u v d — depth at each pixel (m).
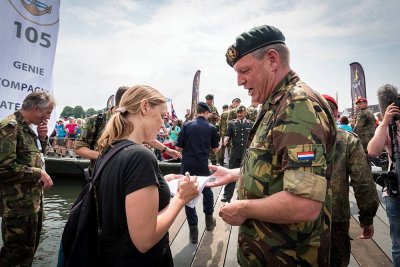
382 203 4.77
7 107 3.34
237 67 1.45
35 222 2.80
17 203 2.66
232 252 3.37
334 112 2.43
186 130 4.20
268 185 1.28
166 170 8.91
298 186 1.10
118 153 1.34
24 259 2.74
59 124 14.09
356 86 12.09
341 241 2.37
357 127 6.53
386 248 3.35
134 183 1.23
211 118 9.72
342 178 2.33
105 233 1.30
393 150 2.12
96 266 1.29
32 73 3.58
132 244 1.27
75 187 8.62
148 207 1.23
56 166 8.95
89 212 1.31
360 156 2.32
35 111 2.80
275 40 1.39
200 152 4.13
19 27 3.43
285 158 1.17
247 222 1.38
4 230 2.67
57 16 3.83
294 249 1.26
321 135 1.17
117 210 1.27
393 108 2.14
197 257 3.24
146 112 1.48
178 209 1.42
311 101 1.22
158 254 1.39
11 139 2.59
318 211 1.12
